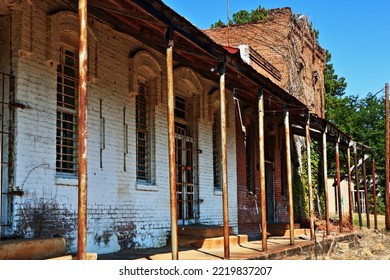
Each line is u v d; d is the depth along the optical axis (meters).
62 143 9.70
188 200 14.33
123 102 11.27
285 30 24.23
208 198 15.12
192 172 14.70
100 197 10.32
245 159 18.08
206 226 13.49
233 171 16.89
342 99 49.31
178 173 13.96
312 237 15.53
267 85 12.88
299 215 23.31
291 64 24.48
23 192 8.39
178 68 13.51
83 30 6.45
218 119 16.45
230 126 16.84
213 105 15.66
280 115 19.05
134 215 11.42
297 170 23.75
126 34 11.22
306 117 15.80
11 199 8.24
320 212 25.92
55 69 9.29
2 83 8.52
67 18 9.59
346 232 19.23
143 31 10.43
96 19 10.34
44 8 9.10
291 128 20.81
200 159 14.82
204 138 15.13
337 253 15.09
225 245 9.78
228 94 16.64
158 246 12.21
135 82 11.64
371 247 18.20
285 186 22.31
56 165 9.54
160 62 12.71
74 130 10.01
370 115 46.94
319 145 26.23
